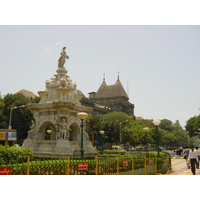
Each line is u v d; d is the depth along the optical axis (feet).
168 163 60.54
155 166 53.01
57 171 32.37
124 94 439.63
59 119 59.26
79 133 65.72
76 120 64.49
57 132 59.11
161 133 325.62
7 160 39.37
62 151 55.67
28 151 44.34
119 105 409.90
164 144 386.32
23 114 180.55
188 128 247.70
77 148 62.18
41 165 30.86
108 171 39.14
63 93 61.98
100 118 233.96
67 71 69.51
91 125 223.30
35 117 63.67
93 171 36.91
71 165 33.71
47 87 66.18
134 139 233.14
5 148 40.73
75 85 70.28
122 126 237.45
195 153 44.78
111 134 242.78
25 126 184.24
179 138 429.79
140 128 243.60
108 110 375.86
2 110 188.65
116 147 222.69
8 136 140.77
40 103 64.34
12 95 191.31
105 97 437.58
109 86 447.83
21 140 187.62
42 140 60.70
